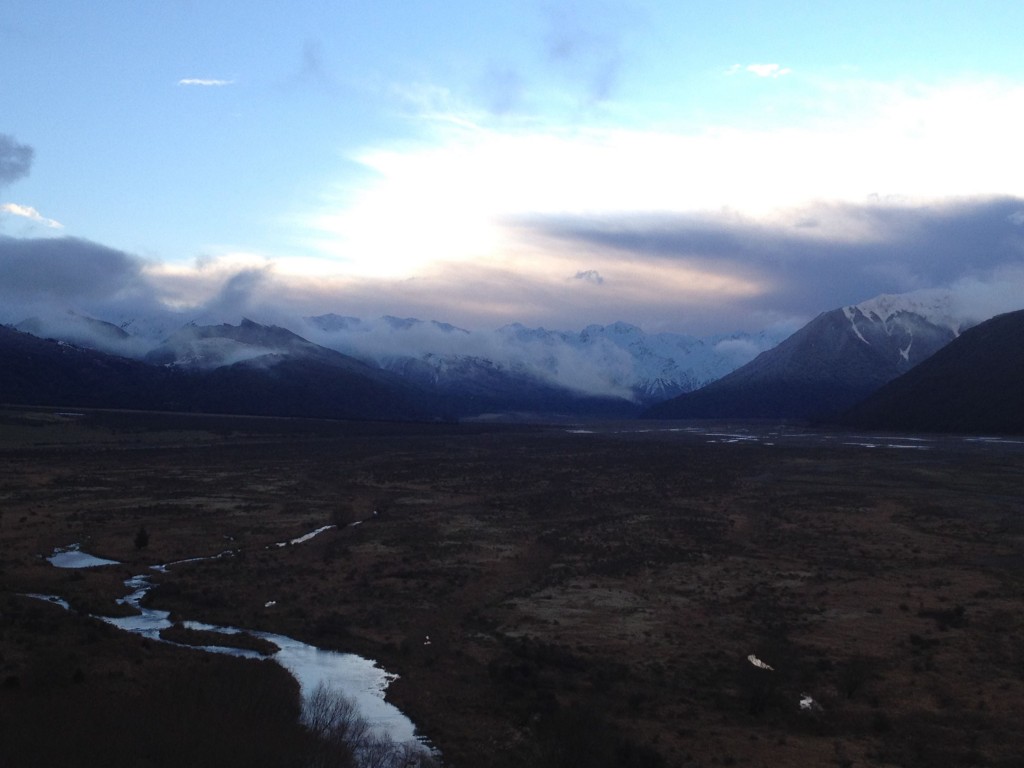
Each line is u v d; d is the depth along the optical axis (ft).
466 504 354.95
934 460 526.16
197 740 111.04
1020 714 121.70
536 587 202.28
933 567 220.64
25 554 240.94
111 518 307.17
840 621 169.37
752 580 206.90
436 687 139.13
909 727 118.73
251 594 199.31
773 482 424.46
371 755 113.29
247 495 377.91
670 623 169.89
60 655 144.56
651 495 377.91
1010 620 167.22
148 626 175.01
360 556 242.37
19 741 108.27
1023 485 400.26
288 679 140.56
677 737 116.26
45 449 575.79
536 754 112.57
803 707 126.21
